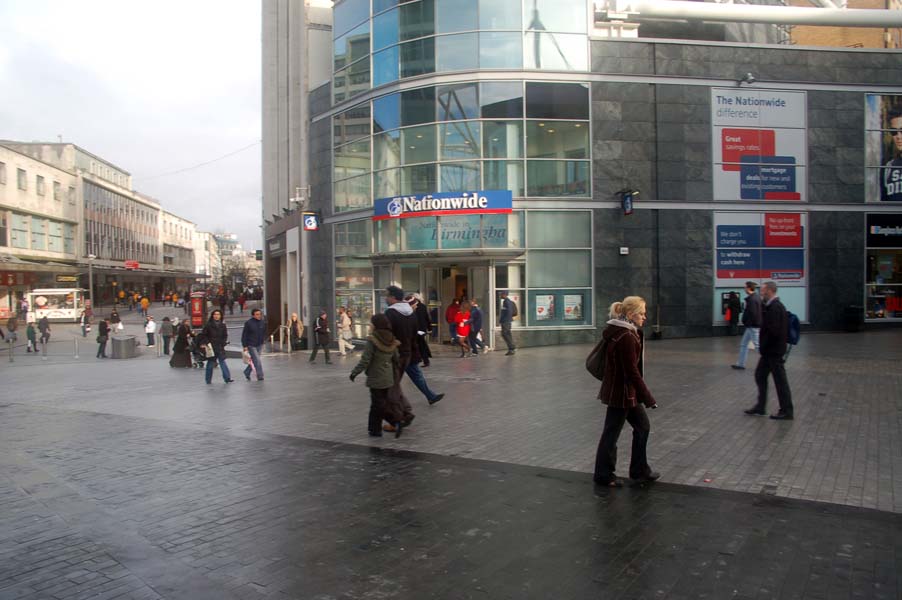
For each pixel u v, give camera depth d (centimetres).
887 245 2208
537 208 2033
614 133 2073
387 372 804
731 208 2127
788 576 399
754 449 709
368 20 2266
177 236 11350
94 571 425
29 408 1156
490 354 1853
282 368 1820
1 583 408
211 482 632
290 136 3030
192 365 2041
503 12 2039
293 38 3017
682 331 2095
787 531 474
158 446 797
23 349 3111
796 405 942
